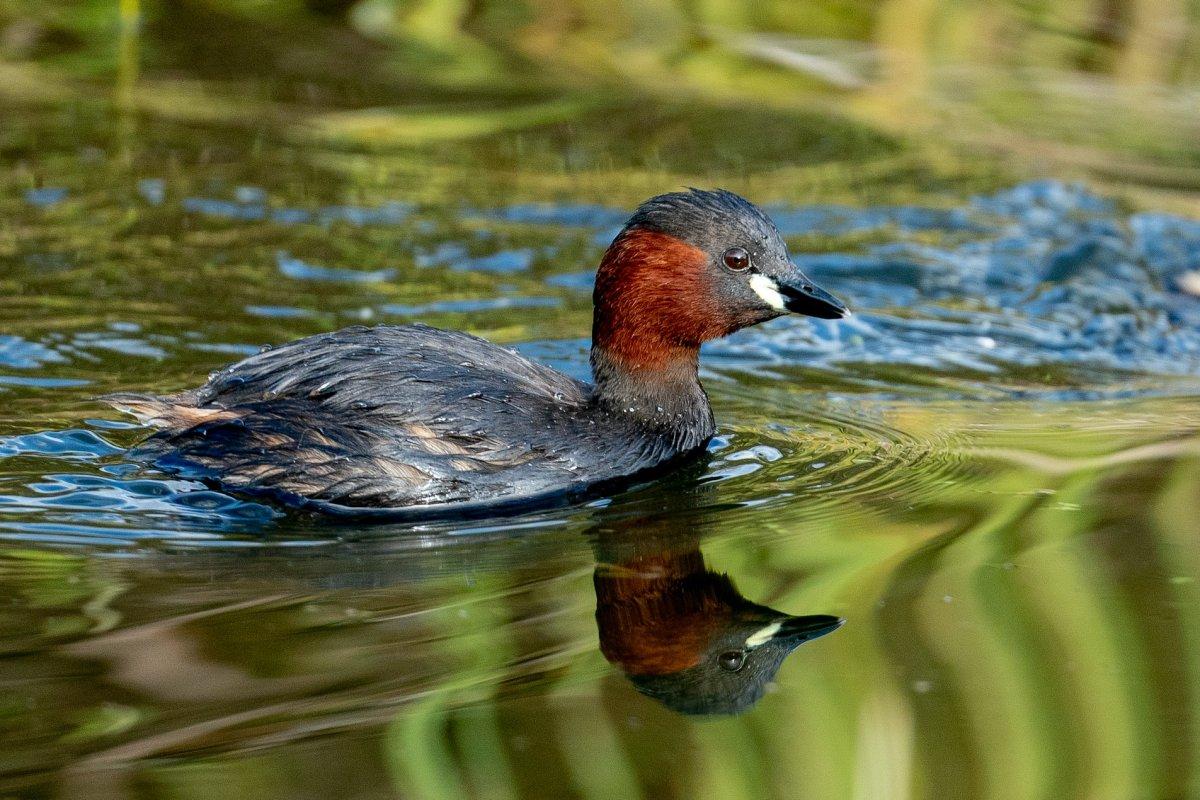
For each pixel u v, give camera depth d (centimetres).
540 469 1245
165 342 1517
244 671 917
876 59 2600
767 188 2089
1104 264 1903
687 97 2436
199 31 2589
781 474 1295
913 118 2378
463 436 1230
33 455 1248
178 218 1877
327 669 924
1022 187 2123
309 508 1197
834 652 964
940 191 2111
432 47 2586
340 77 2436
